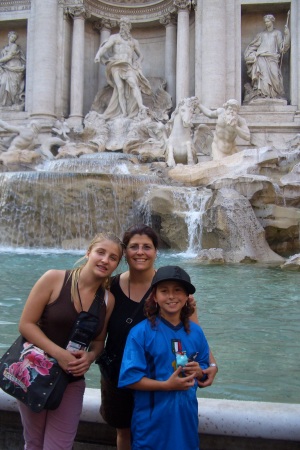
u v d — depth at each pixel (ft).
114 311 9.09
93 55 92.38
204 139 74.02
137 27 93.91
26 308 8.55
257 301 24.32
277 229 46.70
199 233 46.80
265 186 47.83
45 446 8.40
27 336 8.41
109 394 8.98
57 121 81.97
